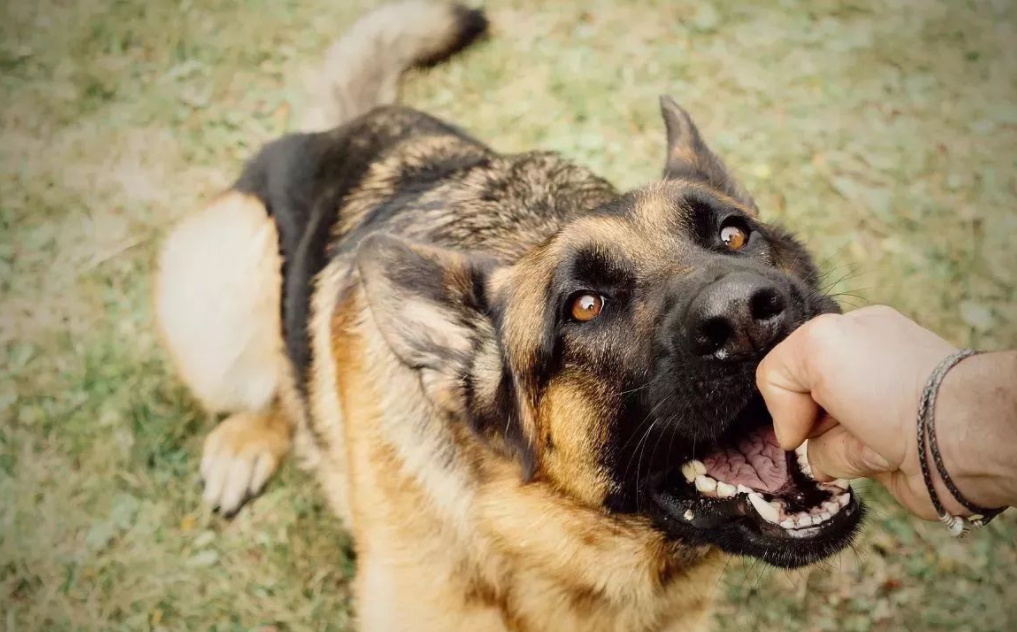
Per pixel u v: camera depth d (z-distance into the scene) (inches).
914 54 43.3
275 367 30.1
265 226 29.1
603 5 45.7
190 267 29.9
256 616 28.0
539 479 20.5
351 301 24.2
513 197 24.9
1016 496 13.6
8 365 32.9
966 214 36.6
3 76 43.1
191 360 30.5
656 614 22.5
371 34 35.5
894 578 27.9
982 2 45.6
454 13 36.3
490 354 20.5
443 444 21.5
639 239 19.4
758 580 27.6
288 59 43.9
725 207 20.7
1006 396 13.4
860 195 37.2
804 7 45.6
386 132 29.0
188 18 45.6
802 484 18.8
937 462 14.0
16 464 30.6
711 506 19.3
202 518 29.7
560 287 19.4
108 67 43.5
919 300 33.7
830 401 14.9
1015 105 40.9
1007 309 33.5
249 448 30.2
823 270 33.4
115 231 37.2
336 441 25.6
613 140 39.7
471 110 41.1
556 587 21.7
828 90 41.7
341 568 28.9
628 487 19.8
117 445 31.0
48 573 28.5
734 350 17.1
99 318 34.3
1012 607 27.3
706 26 44.6
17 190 38.7
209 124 41.2
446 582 22.2
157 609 28.0
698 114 40.8
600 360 19.1
